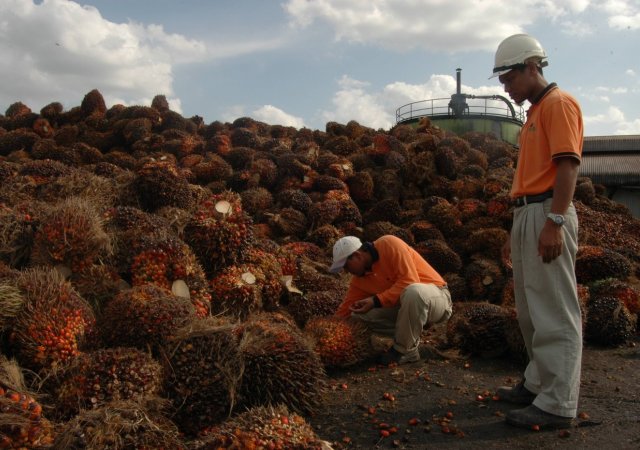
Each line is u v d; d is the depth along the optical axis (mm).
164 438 3178
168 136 11992
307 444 3090
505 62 3953
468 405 4285
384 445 3693
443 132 13828
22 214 5133
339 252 5414
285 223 8570
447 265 7773
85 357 3514
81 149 10695
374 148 11359
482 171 10812
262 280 5645
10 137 11781
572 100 3797
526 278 3855
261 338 4121
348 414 4176
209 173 10000
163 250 4844
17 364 3523
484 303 5828
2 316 3693
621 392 4582
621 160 22094
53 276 4055
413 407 4266
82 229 4695
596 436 3732
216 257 5574
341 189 9773
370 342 5406
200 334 3795
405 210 9828
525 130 3963
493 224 8602
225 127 13500
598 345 6117
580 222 9914
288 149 11398
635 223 10570
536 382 4094
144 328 3820
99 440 2992
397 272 5340
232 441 3061
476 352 5516
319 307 5840
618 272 7426
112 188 6523
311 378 4125
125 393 3334
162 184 6484
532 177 3857
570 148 3607
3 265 4340
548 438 3703
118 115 13156
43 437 2924
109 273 4762
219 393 3652
